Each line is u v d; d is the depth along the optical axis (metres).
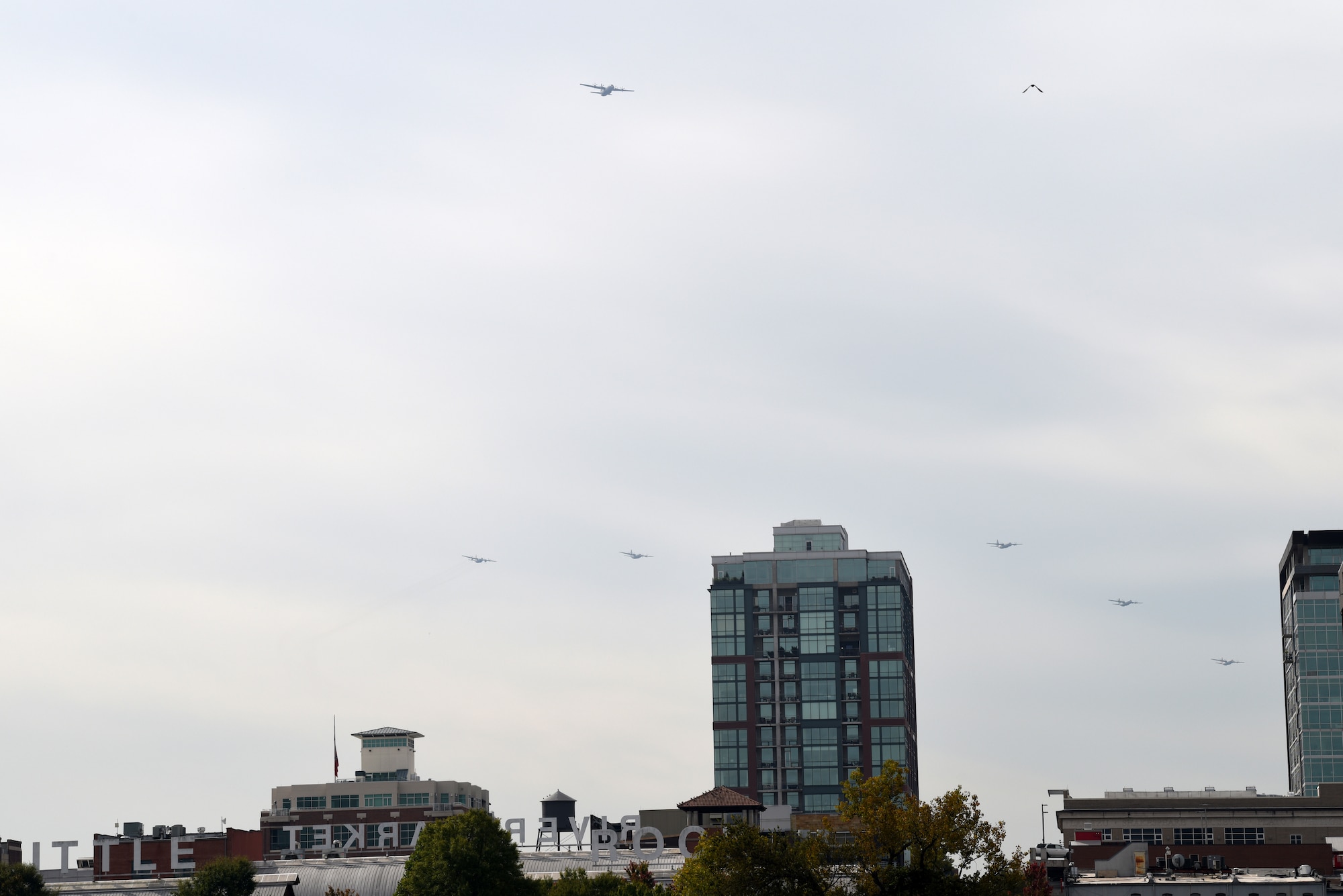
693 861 142.50
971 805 120.12
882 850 119.94
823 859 120.12
